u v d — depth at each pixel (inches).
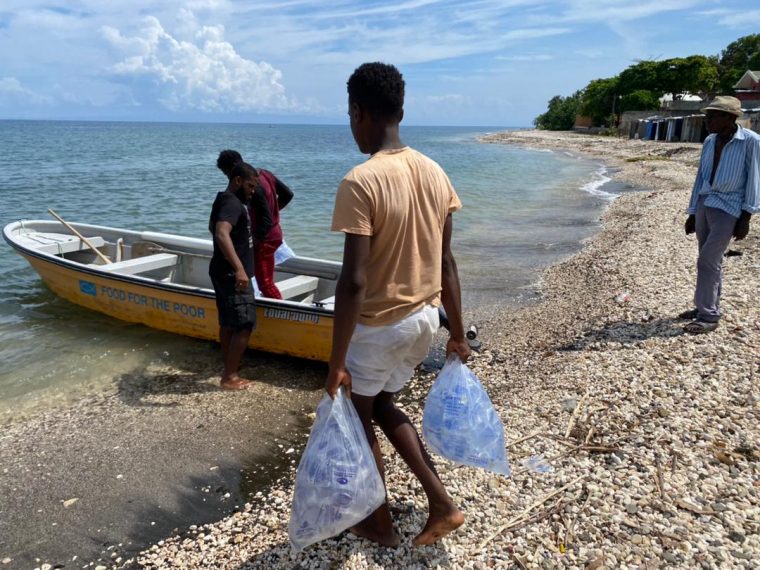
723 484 128.2
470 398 113.8
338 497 98.0
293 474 165.0
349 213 87.4
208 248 303.1
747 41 3021.7
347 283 88.9
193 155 1854.1
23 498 153.3
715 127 195.6
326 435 99.0
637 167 1254.9
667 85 2689.5
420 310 97.3
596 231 539.2
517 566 110.4
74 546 136.7
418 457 106.0
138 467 167.5
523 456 147.3
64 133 4589.1
